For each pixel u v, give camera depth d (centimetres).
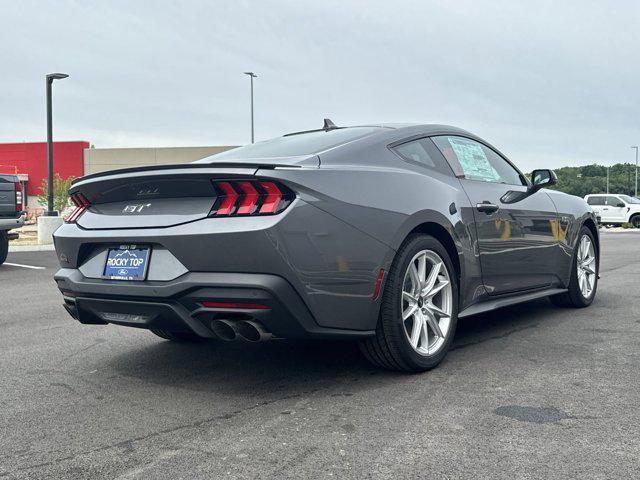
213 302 272
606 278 728
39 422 263
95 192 321
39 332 459
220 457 221
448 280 343
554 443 226
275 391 299
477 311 370
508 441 229
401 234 310
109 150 4328
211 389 305
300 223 269
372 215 298
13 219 969
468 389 294
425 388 297
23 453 230
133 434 247
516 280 420
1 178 950
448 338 339
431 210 332
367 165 318
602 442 226
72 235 317
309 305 275
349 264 287
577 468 205
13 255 1225
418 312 327
